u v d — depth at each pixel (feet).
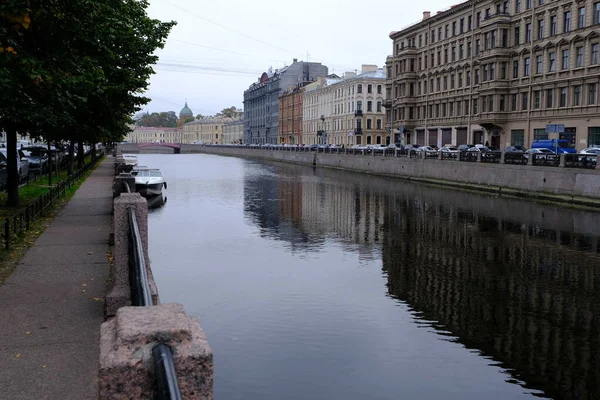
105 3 51.01
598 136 148.56
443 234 77.82
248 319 40.42
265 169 246.27
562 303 45.03
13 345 20.49
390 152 198.49
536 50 170.81
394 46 270.26
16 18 31.22
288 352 34.47
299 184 164.25
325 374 31.37
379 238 74.74
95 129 72.38
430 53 236.63
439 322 40.37
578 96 155.74
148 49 73.00
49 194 62.23
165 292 47.14
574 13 155.02
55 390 16.93
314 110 396.37
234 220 90.12
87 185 100.27
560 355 34.47
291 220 90.89
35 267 32.86
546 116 166.61
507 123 186.09
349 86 331.36
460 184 147.13
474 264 59.31
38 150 134.10
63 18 40.24
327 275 53.78
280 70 502.38
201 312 41.91
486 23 188.96
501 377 31.45
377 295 47.16
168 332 7.51
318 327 38.86
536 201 114.62
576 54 155.63
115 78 62.85
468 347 35.76
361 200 121.19
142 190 118.32
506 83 184.65
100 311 24.53
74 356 19.53
